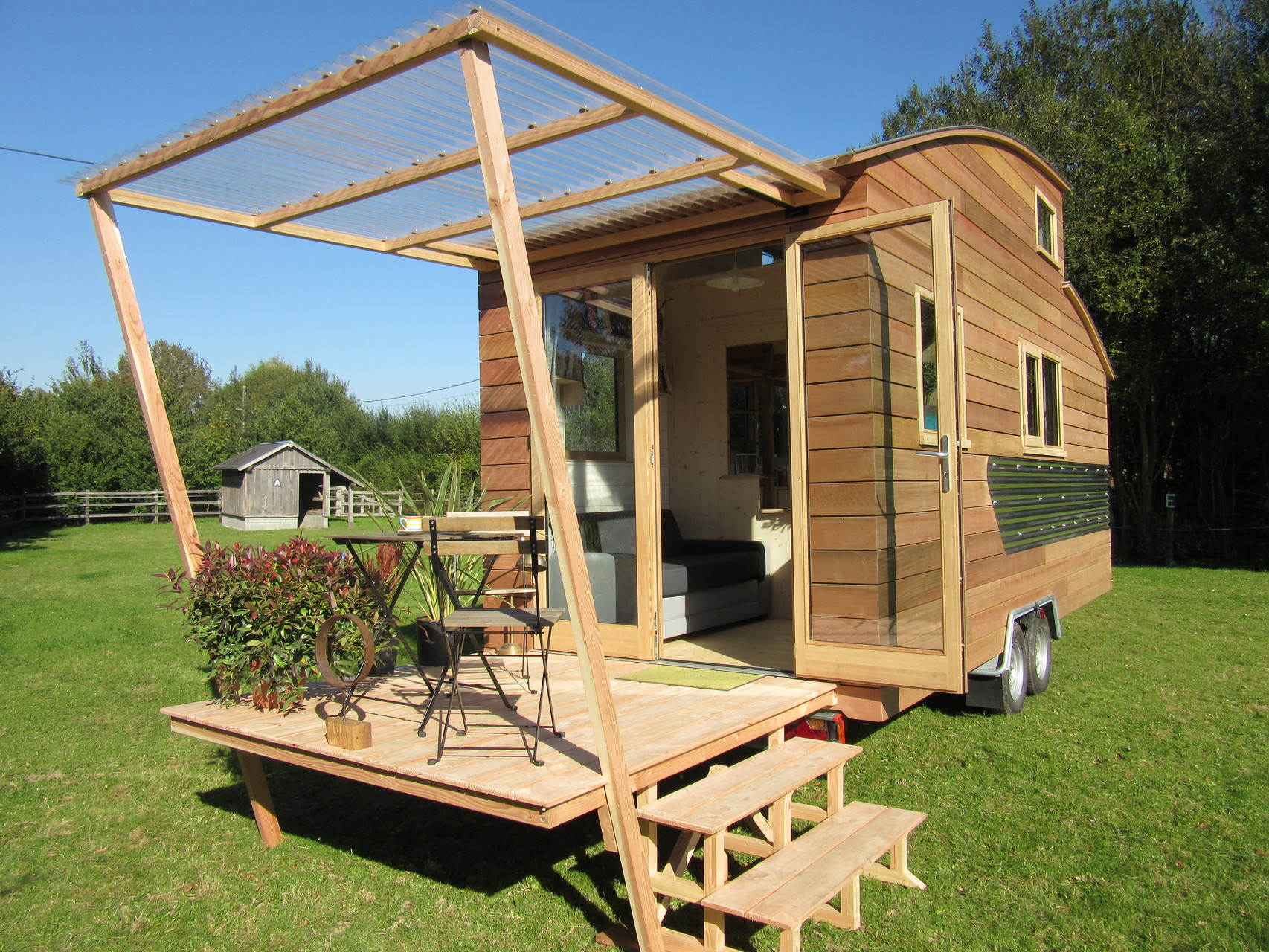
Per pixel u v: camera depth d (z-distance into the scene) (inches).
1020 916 120.0
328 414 1437.0
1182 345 540.4
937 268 153.1
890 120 869.8
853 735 199.0
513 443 224.1
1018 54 776.9
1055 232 298.2
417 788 117.3
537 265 215.6
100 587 444.5
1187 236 516.7
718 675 178.4
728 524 273.7
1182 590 408.5
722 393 275.6
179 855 150.2
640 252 197.5
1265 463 545.0
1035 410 264.7
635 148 144.8
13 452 876.0
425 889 136.7
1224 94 536.7
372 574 161.3
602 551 205.6
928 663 155.8
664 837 154.4
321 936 122.2
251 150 138.6
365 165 147.2
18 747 206.8
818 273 171.2
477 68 102.0
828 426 169.0
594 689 107.1
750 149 145.1
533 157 148.1
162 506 971.9
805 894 105.8
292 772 193.9
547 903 131.1
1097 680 244.8
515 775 114.2
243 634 150.8
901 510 159.5
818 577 169.6
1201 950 110.0
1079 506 330.3
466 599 242.5
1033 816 151.8
